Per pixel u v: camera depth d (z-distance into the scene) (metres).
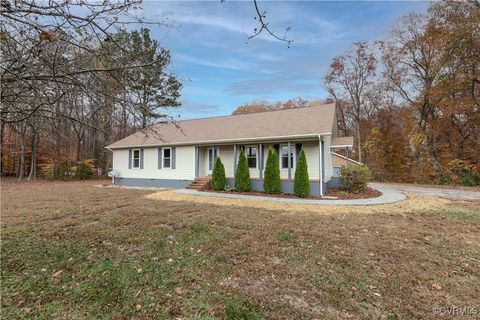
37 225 6.25
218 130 15.84
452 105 18.05
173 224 6.34
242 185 12.94
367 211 8.28
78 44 2.32
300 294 3.18
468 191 13.82
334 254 4.40
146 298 3.07
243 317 2.71
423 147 22.12
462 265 4.01
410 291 3.25
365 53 27.02
